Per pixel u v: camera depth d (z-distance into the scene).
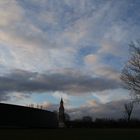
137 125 92.44
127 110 94.69
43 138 32.78
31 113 58.06
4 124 52.09
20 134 37.16
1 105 51.84
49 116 65.25
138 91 62.12
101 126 92.75
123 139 33.91
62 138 33.38
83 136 36.56
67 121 97.44
